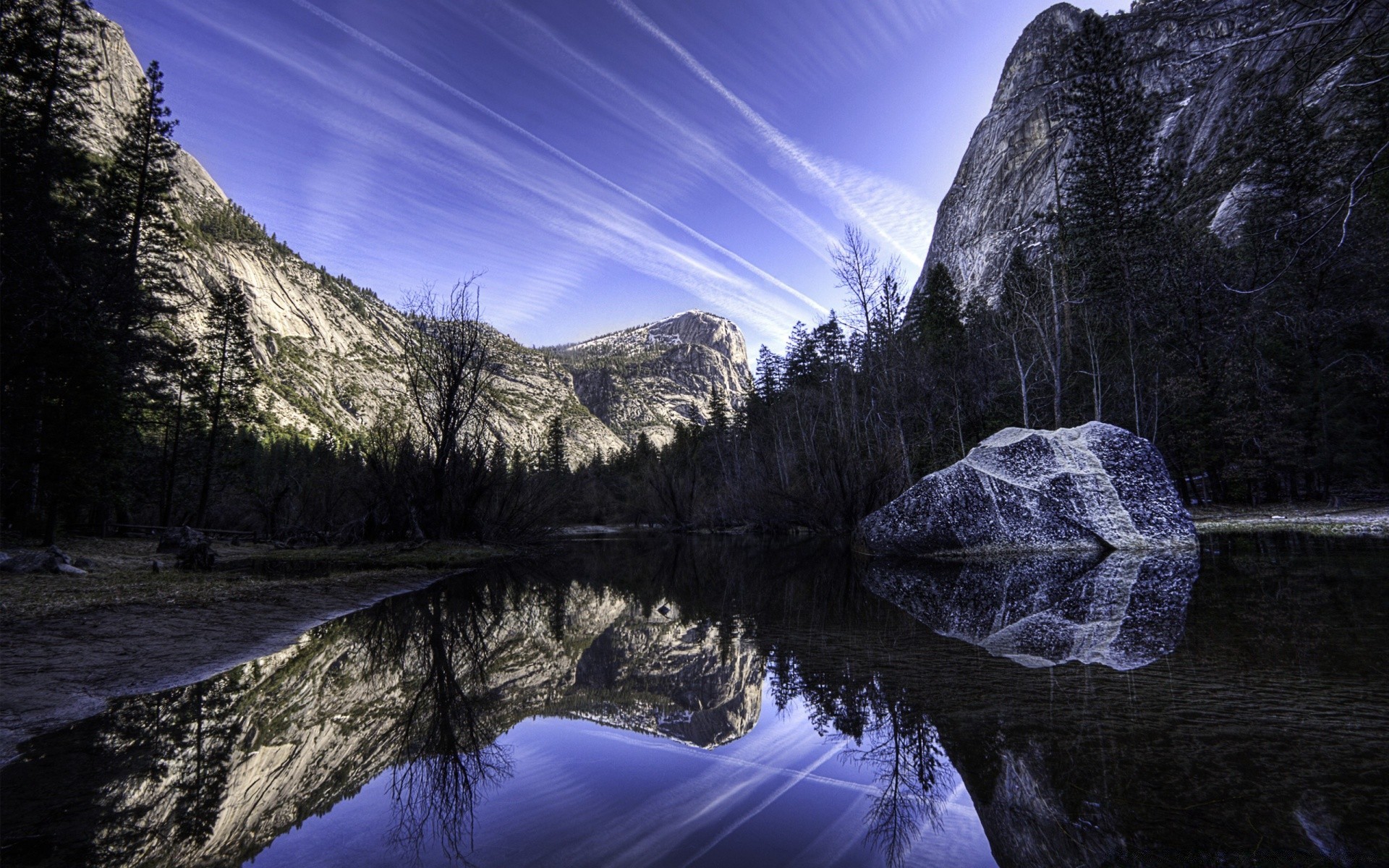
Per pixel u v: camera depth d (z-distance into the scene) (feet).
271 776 9.46
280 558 50.67
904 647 16.88
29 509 50.11
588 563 56.80
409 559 51.19
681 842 6.76
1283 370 70.90
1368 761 7.84
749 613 25.05
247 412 99.30
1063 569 32.89
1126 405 81.51
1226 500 80.64
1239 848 5.86
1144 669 12.87
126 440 57.36
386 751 10.59
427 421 61.87
